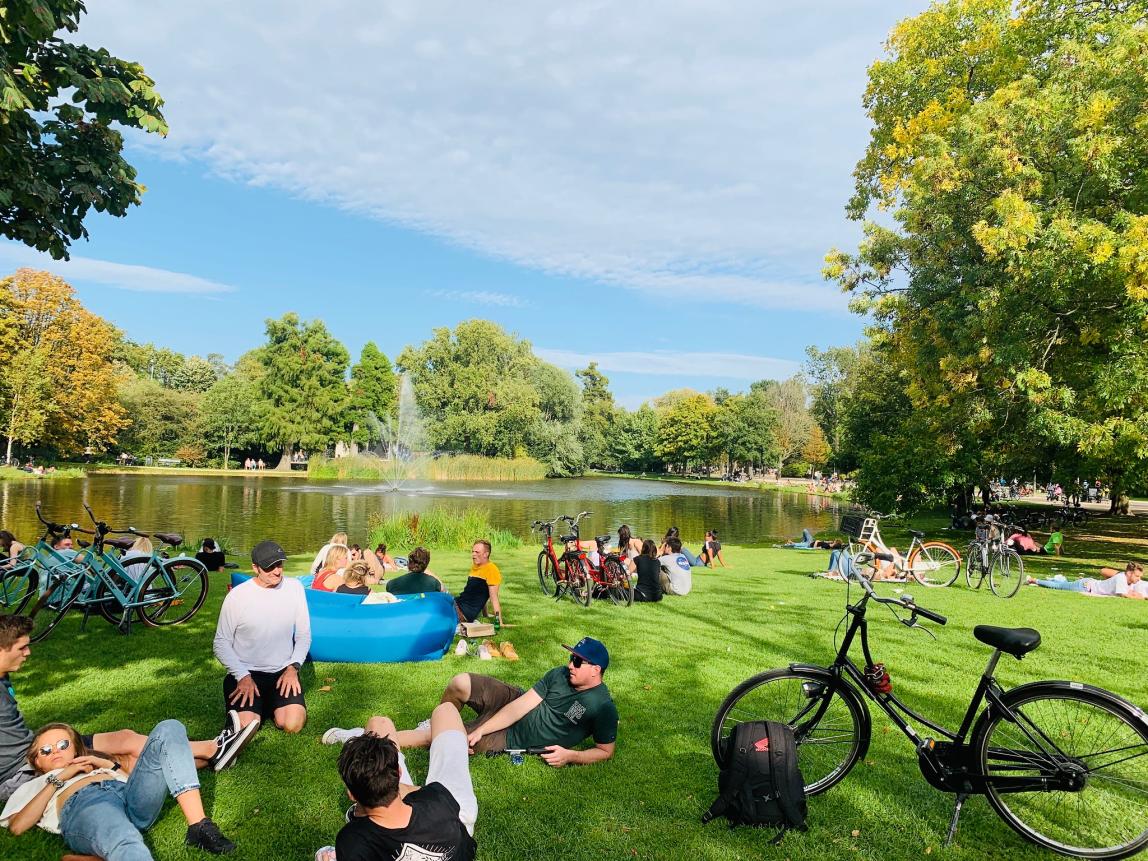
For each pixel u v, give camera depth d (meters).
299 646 5.16
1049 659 7.24
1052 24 18.83
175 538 8.74
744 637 8.14
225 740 4.34
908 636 8.29
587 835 3.72
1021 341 15.59
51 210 8.23
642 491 57.50
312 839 3.61
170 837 3.58
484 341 76.12
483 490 47.97
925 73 21.30
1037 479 27.95
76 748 3.68
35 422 49.56
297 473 66.69
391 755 2.81
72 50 7.87
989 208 16.39
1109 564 16.27
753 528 31.03
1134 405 14.84
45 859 3.35
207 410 73.06
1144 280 13.35
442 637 6.85
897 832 3.83
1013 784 3.74
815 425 81.81
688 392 128.12
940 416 21.03
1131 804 3.61
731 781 3.85
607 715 4.51
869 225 22.42
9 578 7.82
